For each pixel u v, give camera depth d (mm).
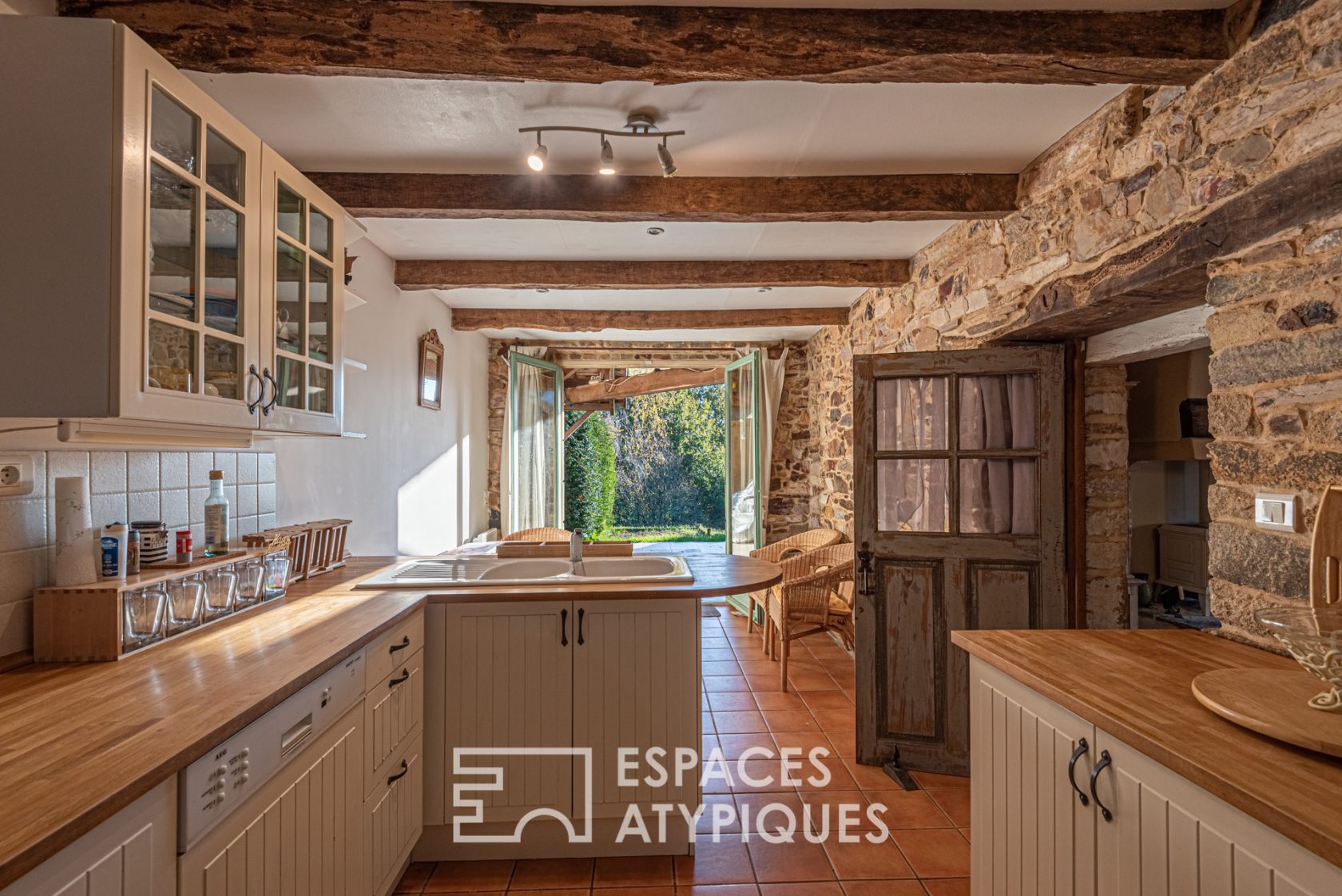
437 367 4141
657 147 2205
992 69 1660
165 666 1371
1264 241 1531
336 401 2066
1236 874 972
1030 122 2145
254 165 1601
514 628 2145
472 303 4465
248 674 1320
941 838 2311
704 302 4539
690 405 10188
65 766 932
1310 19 1411
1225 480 1671
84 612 1397
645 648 2164
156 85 1271
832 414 5109
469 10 1590
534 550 2768
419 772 2078
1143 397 4047
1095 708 1238
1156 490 4531
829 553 4074
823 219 2576
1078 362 2727
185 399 1354
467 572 2662
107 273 1184
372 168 2408
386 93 1924
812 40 1615
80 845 831
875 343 4117
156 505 1806
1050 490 2664
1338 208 1359
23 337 1183
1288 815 865
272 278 1679
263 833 1229
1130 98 1940
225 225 1518
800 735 3141
